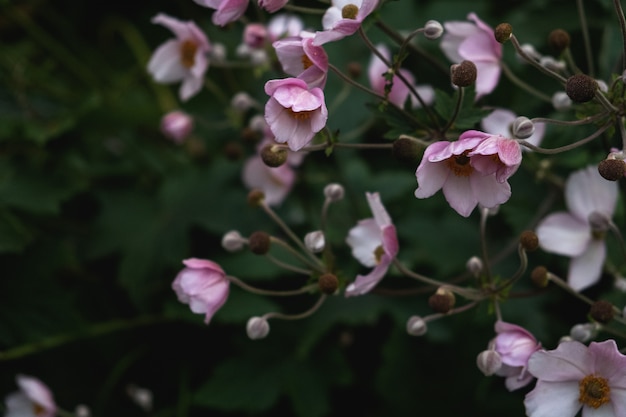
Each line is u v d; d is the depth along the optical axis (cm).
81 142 136
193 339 128
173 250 127
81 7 145
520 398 121
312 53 97
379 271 103
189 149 132
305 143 97
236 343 124
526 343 100
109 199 130
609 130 98
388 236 102
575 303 119
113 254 131
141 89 144
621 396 97
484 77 107
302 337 122
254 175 123
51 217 132
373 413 123
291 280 124
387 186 126
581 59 125
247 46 118
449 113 101
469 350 121
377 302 121
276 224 125
